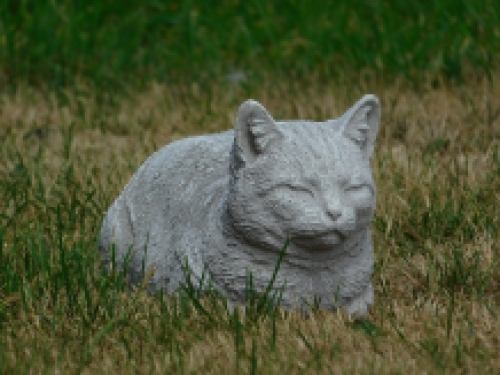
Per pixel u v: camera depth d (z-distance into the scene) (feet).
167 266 29.94
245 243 27.50
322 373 26.55
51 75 57.82
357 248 28.37
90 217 38.55
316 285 28.25
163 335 28.76
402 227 37.27
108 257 32.50
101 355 28.25
